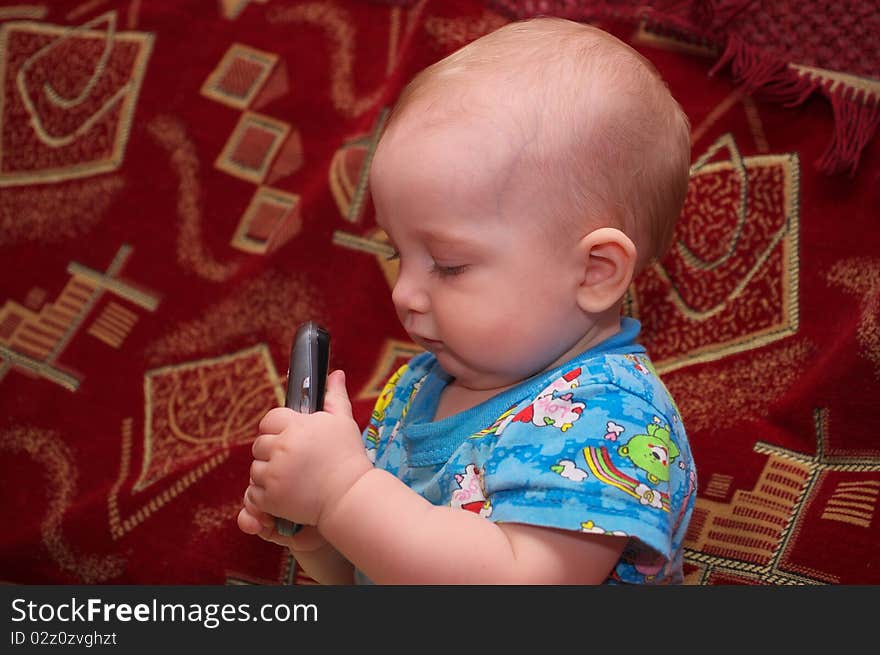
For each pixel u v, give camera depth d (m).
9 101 1.58
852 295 1.15
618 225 0.82
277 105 1.49
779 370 1.16
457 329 0.80
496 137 0.78
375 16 1.51
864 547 0.97
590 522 0.72
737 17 1.27
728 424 1.14
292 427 0.79
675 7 1.30
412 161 0.79
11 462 1.36
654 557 0.81
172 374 1.39
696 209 1.24
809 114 1.23
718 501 1.08
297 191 1.45
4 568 1.24
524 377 0.84
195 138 1.50
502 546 0.74
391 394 1.00
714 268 1.22
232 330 1.40
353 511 0.76
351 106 1.47
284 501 0.78
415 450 0.88
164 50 1.55
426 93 0.82
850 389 1.08
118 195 1.50
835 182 1.19
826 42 1.23
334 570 0.96
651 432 0.78
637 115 0.82
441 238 0.79
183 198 1.48
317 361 0.85
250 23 1.54
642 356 0.86
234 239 1.45
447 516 0.75
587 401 0.78
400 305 0.82
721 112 1.26
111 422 1.37
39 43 1.60
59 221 1.50
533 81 0.81
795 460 1.09
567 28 0.87
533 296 0.80
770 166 1.22
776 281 1.19
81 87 1.56
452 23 1.39
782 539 1.03
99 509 1.23
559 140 0.79
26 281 1.49
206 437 1.32
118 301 1.45
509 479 0.75
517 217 0.78
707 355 1.20
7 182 1.54
